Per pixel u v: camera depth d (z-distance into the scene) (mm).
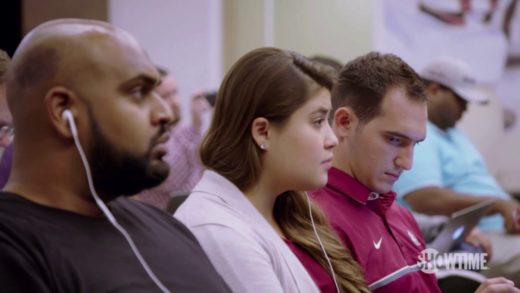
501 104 5977
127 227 1521
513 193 5941
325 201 2221
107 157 1432
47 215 1398
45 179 1430
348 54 5902
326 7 5887
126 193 1499
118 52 1452
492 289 2148
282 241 1907
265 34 5824
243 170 1900
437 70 4555
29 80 1407
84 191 1452
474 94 4586
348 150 2246
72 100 1413
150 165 1469
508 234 3938
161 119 1493
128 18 5727
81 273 1352
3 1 5570
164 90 4727
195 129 4789
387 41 5914
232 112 1907
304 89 1872
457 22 5926
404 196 4152
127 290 1377
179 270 1514
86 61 1421
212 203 1859
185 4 5758
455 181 4473
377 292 2154
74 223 1418
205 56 5785
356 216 2230
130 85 1452
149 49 5762
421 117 2207
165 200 4363
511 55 5945
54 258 1340
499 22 5969
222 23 5789
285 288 1835
